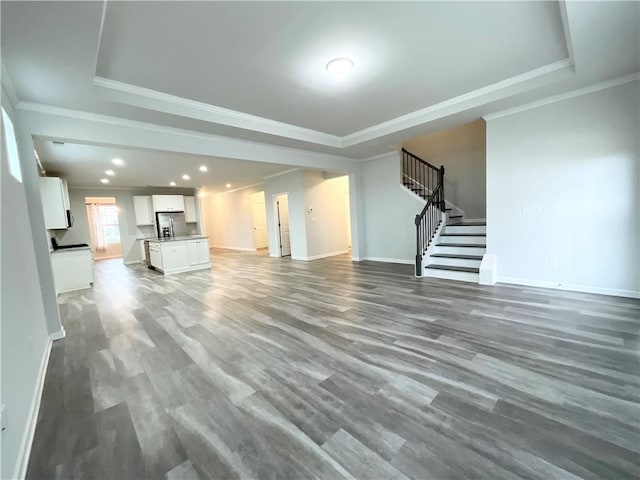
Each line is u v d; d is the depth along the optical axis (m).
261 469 1.45
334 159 6.64
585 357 2.30
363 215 7.48
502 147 4.25
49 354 2.84
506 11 2.18
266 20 2.13
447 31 2.38
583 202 3.70
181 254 7.31
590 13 2.05
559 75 3.18
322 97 3.53
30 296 2.42
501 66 3.08
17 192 2.49
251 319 3.60
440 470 1.39
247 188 11.09
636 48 2.57
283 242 9.41
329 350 2.68
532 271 4.18
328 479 1.38
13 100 2.77
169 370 2.46
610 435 1.54
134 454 1.58
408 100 3.78
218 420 1.82
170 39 2.29
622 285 3.53
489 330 2.88
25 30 1.92
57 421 1.87
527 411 1.75
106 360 2.69
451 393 1.96
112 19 2.02
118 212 9.45
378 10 2.09
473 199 6.78
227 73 2.87
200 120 3.66
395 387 2.06
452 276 4.96
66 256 5.65
